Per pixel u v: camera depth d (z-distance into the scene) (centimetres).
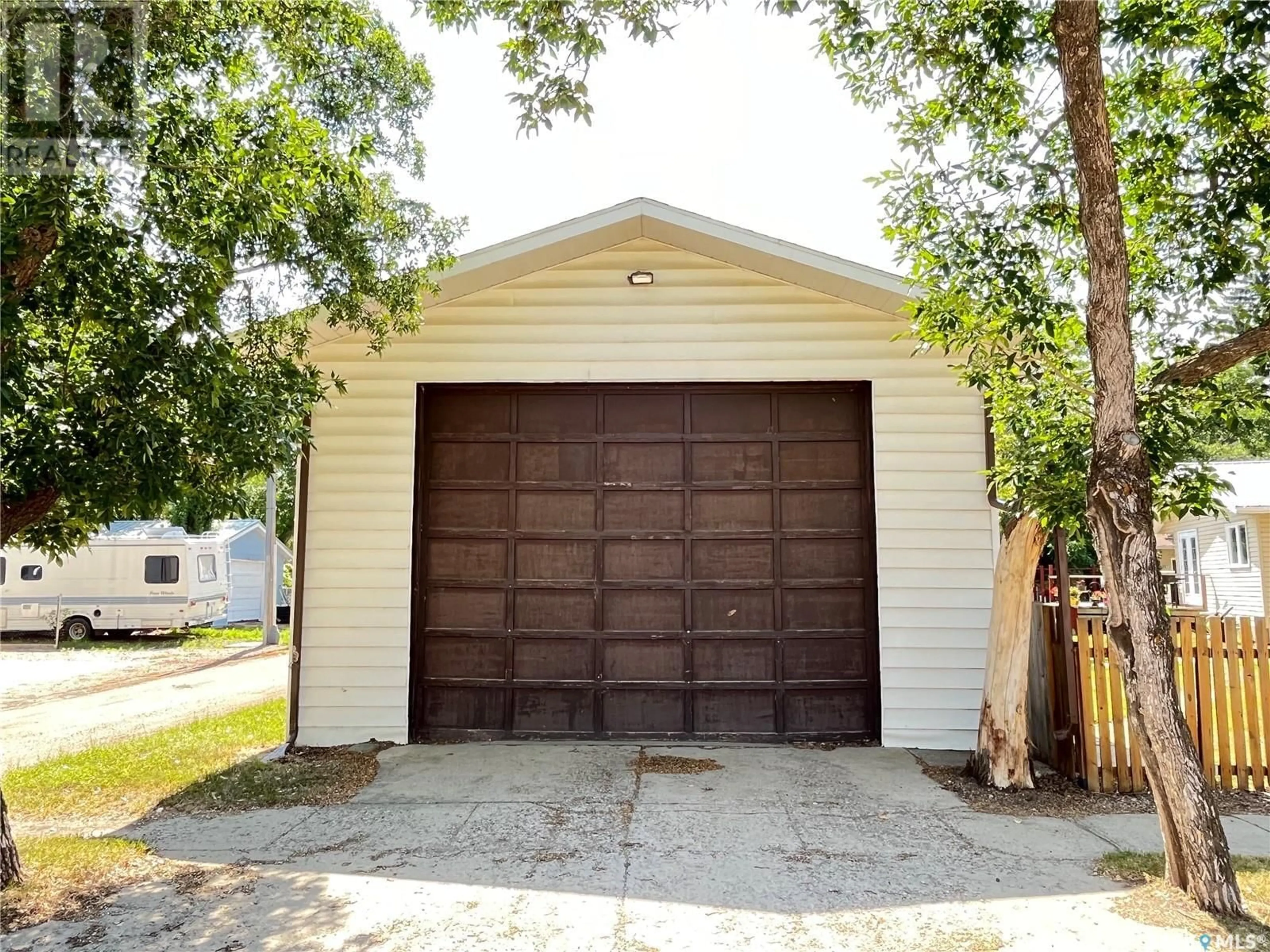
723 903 379
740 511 724
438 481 735
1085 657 574
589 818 504
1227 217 468
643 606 718
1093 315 392
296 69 548
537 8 452
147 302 407
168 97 450
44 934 355
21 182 384
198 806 545
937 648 687
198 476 440
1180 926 346
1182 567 2225
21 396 389
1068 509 475
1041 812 515
